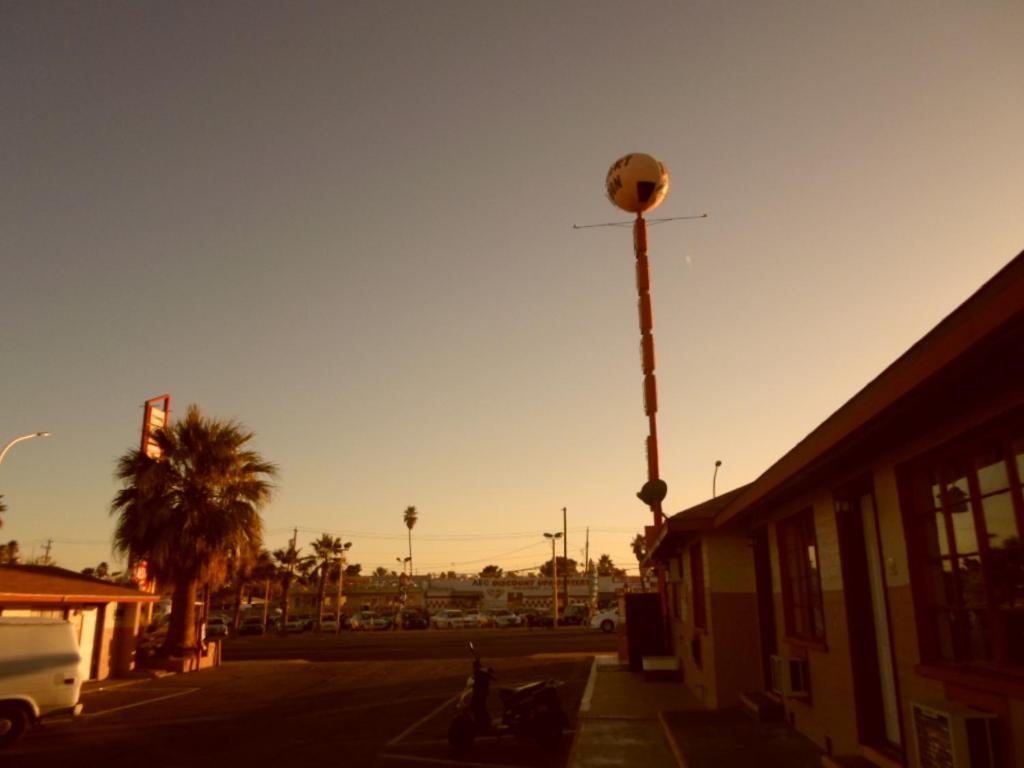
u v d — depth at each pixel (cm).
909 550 674
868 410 572
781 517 1131
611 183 3016
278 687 2175
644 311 2864
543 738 1179
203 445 2750
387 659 3073
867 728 812
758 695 1279
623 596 2391
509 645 3778
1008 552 539
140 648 2722
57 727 1509
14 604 2070
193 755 1198
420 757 1147
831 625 902
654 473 2669
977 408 546
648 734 1223
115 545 2700
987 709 552
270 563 6819
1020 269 415
